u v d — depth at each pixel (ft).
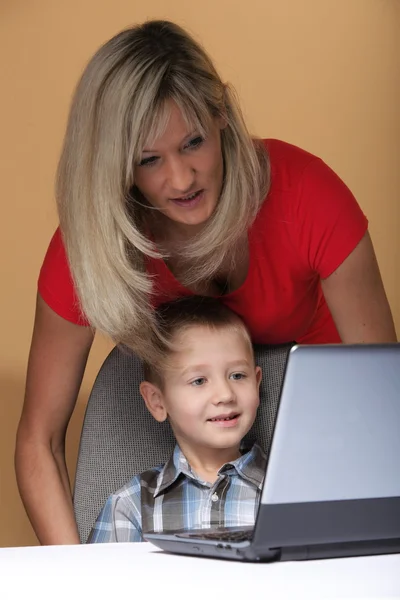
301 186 5.05
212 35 8.66
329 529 3.17
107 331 4.96
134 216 4.88
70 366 5.43
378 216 9.07
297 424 3.14
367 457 3.23
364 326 5.17
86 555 3.41
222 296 5.45
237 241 5.08
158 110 4.33
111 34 8.41
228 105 4.66
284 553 3.16
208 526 5.30
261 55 8.78
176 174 4.43
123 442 5.43
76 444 8.56
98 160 4.50
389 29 9.00
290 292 5.31
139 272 4.77
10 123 8.33
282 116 8.84
